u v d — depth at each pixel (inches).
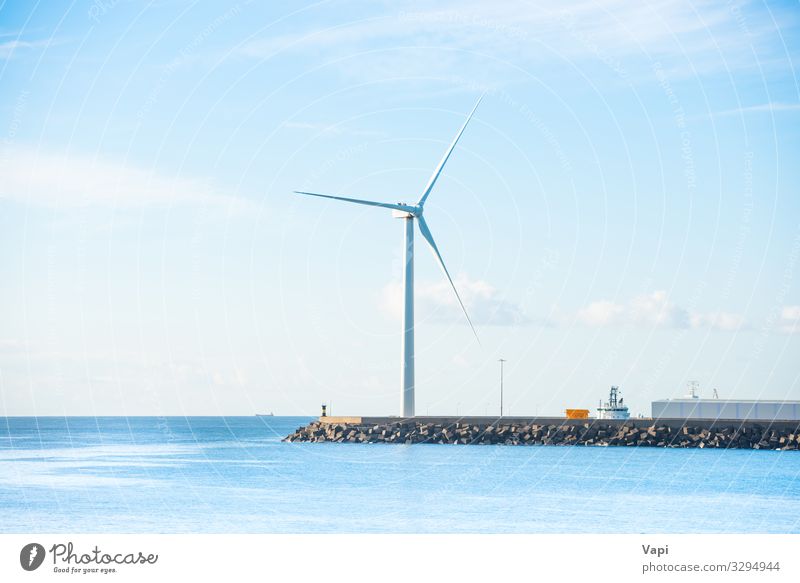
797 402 6289.4
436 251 5625.0
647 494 3900.1
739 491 4008.4
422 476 4534.9
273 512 3304.6
